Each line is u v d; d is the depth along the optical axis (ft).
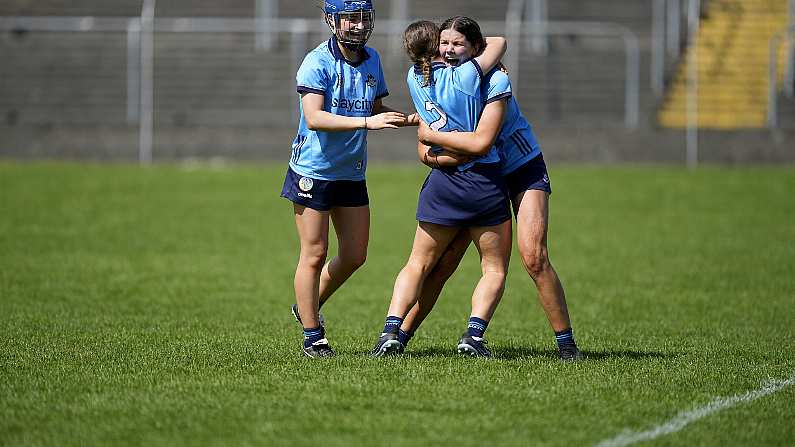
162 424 62.28
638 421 63.82
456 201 79.46
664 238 180.45
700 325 107.86
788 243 174.40
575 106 322.55
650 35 341.82
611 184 255.09
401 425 62.23
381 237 182.60
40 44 334.85
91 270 143.43
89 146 299.58
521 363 79.51
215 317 111.04
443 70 78.48
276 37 334.85
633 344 93.97
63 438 59.67
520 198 80.94
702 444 59.67
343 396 68.54
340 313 117.39
